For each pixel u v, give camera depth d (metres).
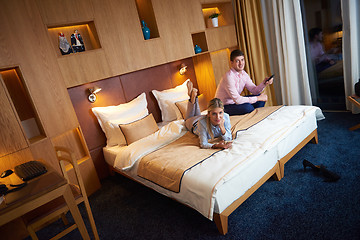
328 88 3.67
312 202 1.79
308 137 2.50
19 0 2.10
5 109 2.03
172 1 3.21
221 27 3.81
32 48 2.18
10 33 2.04
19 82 2.36
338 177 1.96
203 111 3.39
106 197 2.53
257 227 1.67
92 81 2.61
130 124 2.66
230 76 2.95
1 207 1.38
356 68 3.13
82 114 2.74
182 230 1.80
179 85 3.72
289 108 2.62
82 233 1.74
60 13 2.34
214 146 2.04
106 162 2.94
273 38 3.95
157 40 3.09
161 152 2.21
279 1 3.59
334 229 1.51
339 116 3.32
